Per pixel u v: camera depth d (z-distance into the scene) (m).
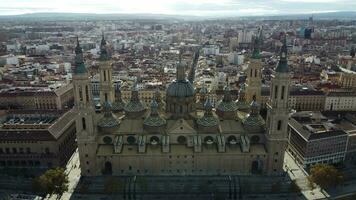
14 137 196.38
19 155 197.25
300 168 197.75
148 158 182.25
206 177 184.38
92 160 181.12
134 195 170.88
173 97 194.00
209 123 185.12
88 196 171.25
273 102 173.88
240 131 188.12
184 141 187.75
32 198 169.62
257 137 189.50
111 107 199.38
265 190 174.62
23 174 191.50
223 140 183.62
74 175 190.75
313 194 173.00
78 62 165.88
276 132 177.62
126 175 185.38
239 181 180.62
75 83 167.12
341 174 180.25
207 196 170.62
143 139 184.00
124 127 189.88
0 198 169.12
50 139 195.62
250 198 169.12
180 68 195.88
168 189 175.25
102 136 187.12
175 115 196.75
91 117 174.50
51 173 168.75
